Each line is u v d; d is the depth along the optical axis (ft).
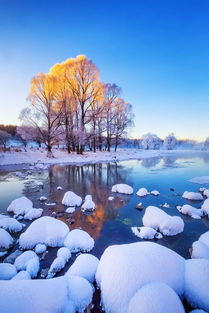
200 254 11.16
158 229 15.67
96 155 88.58
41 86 71.46
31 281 7.18
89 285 8.28
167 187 31.65
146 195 26.84
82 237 13.12
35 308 6.28
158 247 9.50
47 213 19.61
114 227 16.40
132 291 7.47
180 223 15.53
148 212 16.92
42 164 61.46
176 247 13.43
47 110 72.43
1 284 6.77
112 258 8.91
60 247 13.10
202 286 7.89
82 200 24.34
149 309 6.23
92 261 10.04
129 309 6.64
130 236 14.78
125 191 27.86
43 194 27.17
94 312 7.74
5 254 12.28
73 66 80.43
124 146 203.31
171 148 212.64
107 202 23.58
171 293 6.81
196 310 7.07
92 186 32.53
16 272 9.94
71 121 82.23
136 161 75.61
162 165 61.98
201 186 32.35
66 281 8.04
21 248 12.84
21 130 72.02
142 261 8.48
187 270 8.77
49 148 73.00
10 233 14.98
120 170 50.80
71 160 71.77
